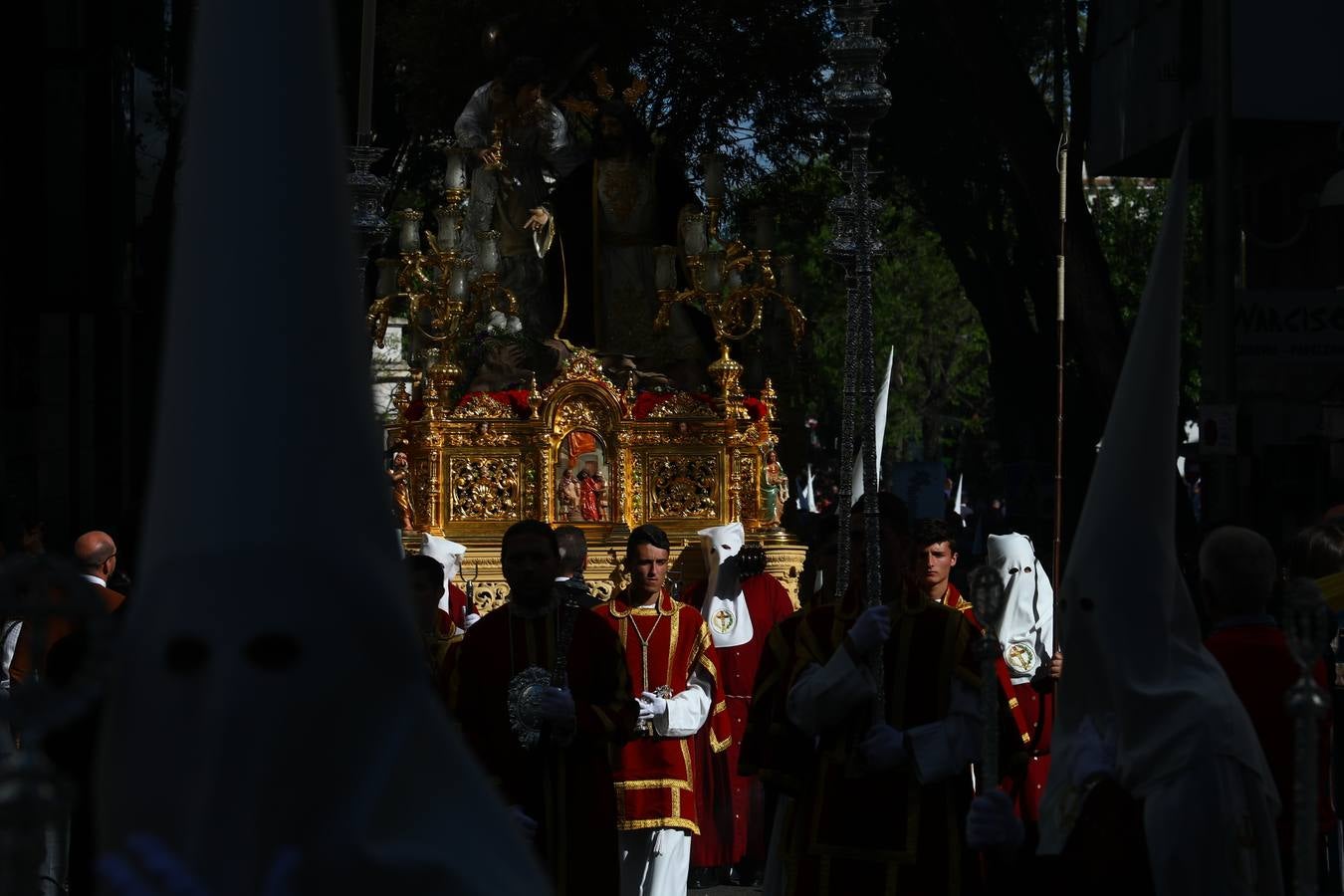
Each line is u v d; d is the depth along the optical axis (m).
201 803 4.84
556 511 25.70
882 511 11.04
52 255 30.09
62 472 31.34
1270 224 38.44
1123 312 64.75
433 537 24.67
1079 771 8.09
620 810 15.05
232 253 5.05
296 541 4.95
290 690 4.89
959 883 10.48
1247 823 7.95
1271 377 31.52
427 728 5.20
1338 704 14.21
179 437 4.98
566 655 11.87
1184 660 8.16
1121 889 7.95
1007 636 15.84
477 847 5.20
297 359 5.03
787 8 41.72
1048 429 45.75
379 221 14.83
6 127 29.75
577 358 25.84
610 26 39.00
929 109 43.44
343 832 4.95
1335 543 13.89
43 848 4.84
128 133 31.98
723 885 19.72
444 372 25.81
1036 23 47.50
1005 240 47.06
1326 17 31.38
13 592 4.68
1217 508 25.23
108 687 4.98
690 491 26.02
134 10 32.88
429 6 39.41
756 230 27.31
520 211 28.47
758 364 29.02
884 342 87.12
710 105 42.91
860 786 10.61
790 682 10.84
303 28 5.23
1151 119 37.34
